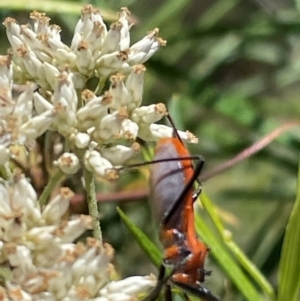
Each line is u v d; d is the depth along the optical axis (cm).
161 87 17
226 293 12
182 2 17
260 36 17
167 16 17
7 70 10
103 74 10
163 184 10
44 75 10
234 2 19
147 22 17
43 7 12
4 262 9
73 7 12
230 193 18
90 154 10
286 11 18
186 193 10
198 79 16
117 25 10
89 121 10
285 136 16
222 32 17
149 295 10
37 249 9
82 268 9
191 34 17
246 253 15
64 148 10
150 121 10
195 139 10
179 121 13
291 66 18
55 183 10
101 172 10
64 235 9
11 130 9
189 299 11
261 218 20
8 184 9
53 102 10
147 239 11
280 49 18
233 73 21
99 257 9
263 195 17
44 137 10
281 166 17
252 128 16
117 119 10
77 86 10
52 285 9
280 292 10
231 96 16
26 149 10
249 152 12
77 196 11
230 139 17
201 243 10
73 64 10
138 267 16
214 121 18
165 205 10
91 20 10
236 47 18
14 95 10
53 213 9
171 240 10
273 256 14
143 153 11
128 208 15
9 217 9
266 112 19
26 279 9
